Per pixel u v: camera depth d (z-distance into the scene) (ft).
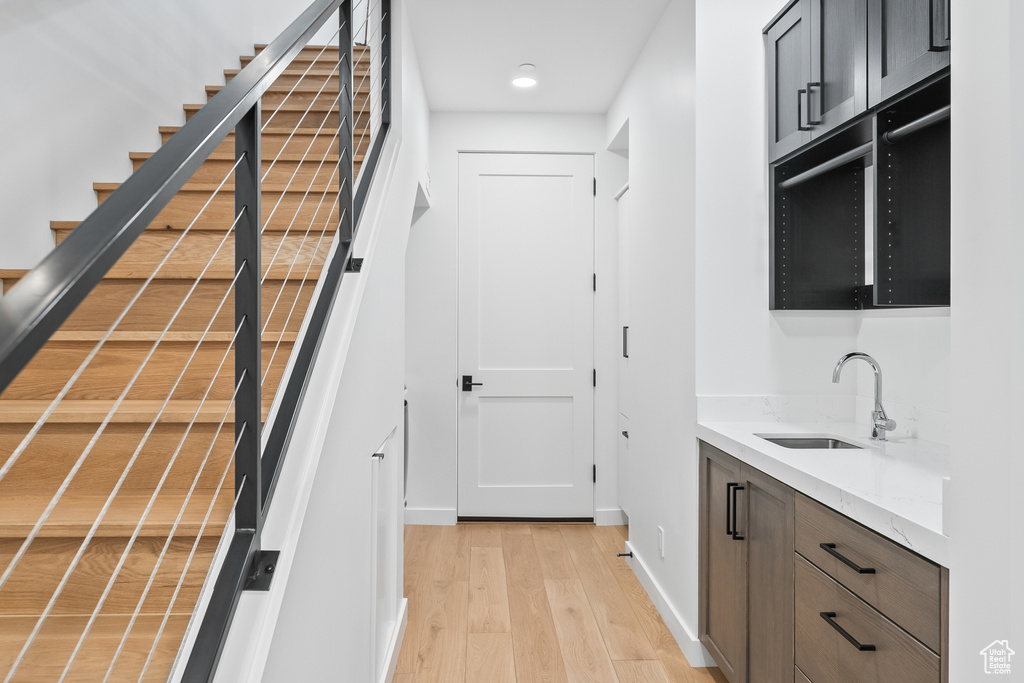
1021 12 3.06
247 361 3.27
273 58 3.43
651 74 9.62
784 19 7.32
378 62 8.09
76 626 3.51
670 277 8.72
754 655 6.30
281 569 3.27
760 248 7.75
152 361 5.02
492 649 8.03
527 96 12.20
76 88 6.33
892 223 5.79
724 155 7.70
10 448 4.25
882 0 5.60
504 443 13.42
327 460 4.29
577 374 13.41
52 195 6.01
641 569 10.16
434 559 11.24
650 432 9.78
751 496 6.37
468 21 9.14
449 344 13.21
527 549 11.78
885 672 4.14
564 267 13.41
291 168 7.32
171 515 3.82
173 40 8.17
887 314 7.32
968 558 3.36
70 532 3.63
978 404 3.30
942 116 5.07
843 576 4.67
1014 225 3.09
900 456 5.89
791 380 7.80
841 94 6.24
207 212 6.73
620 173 13.25
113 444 4.30
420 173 10.65
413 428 13.21
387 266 6.93
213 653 2.84
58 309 1.65
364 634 5.87
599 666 7.64
